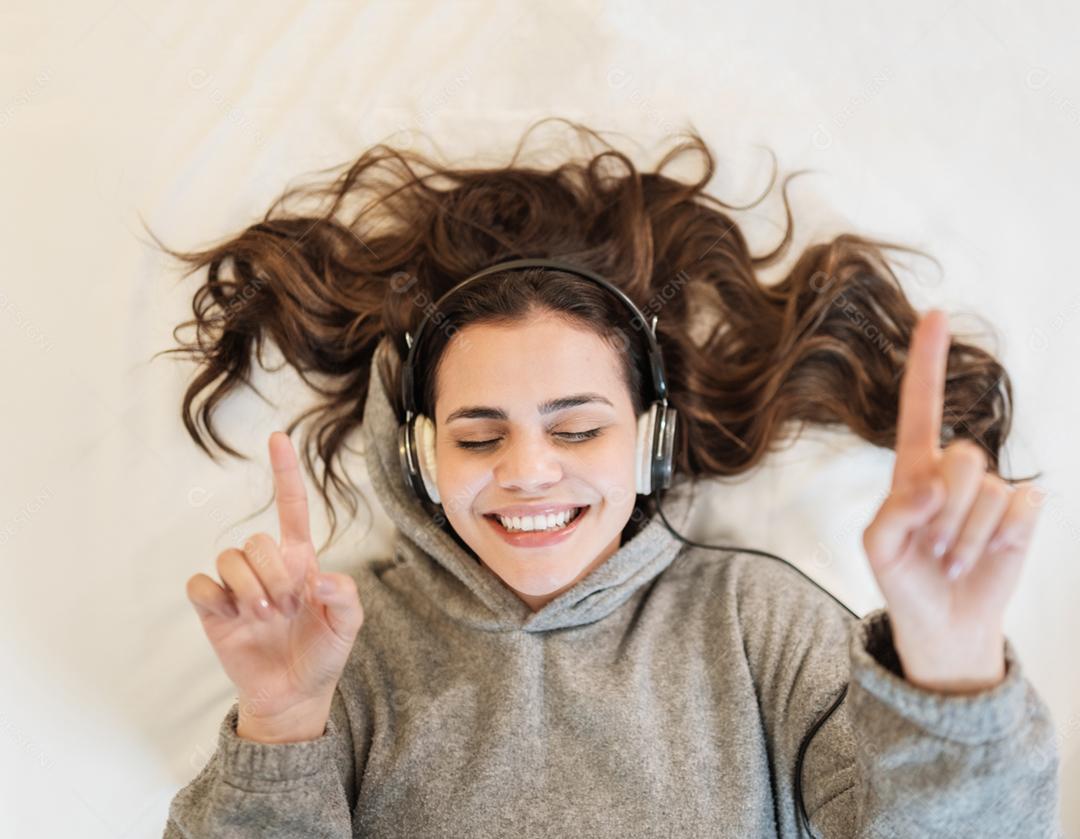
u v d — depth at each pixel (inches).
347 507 49.9
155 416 48.6
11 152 48.9
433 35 50.7
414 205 50.4
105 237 48.9
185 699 47.5
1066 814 47.6
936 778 29.1
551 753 40.8
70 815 46.6
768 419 49.8
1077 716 47.8
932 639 28.6
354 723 42.6
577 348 40.0
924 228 49.5
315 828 35.4
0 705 46.5
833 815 36.8
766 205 50.1
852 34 49.9
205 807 35.7
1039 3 49.4
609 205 50.3
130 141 49.4
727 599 43.6
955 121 49.6
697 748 40.0
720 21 50.2
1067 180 49.2
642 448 41.4
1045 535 48.4
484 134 50.4
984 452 48.7
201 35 50.4
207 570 48.3
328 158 50.3
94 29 50.1
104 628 47.4
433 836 40.0
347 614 32.5
